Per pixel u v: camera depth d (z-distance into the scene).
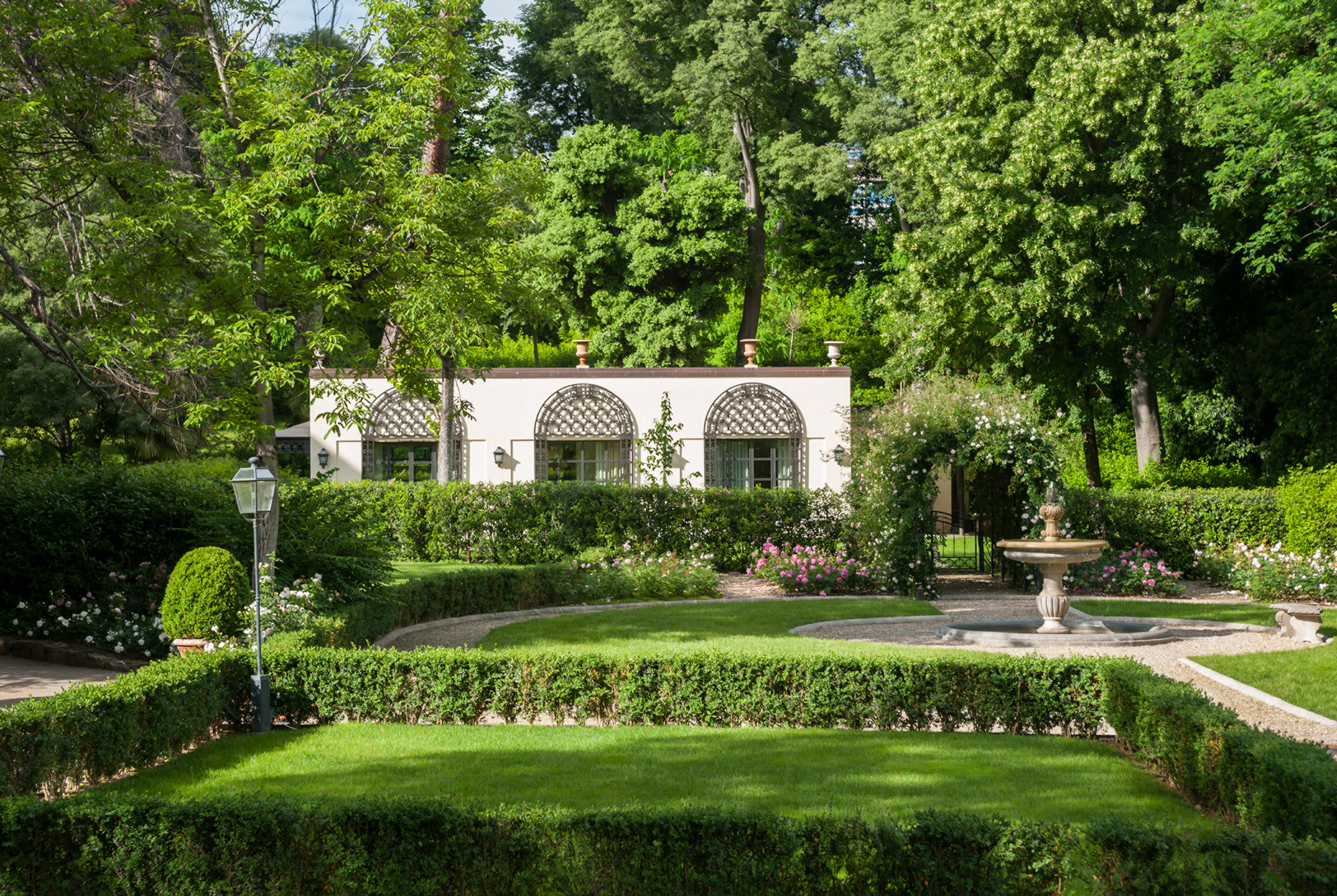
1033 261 19.44
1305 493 15.06
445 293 11.33
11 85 11.48
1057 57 19.88
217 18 12.33
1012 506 16.84
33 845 4.19
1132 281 19.58
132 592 11.30
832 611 13.57
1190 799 5.26
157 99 12.54
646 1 32.75
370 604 10.77
